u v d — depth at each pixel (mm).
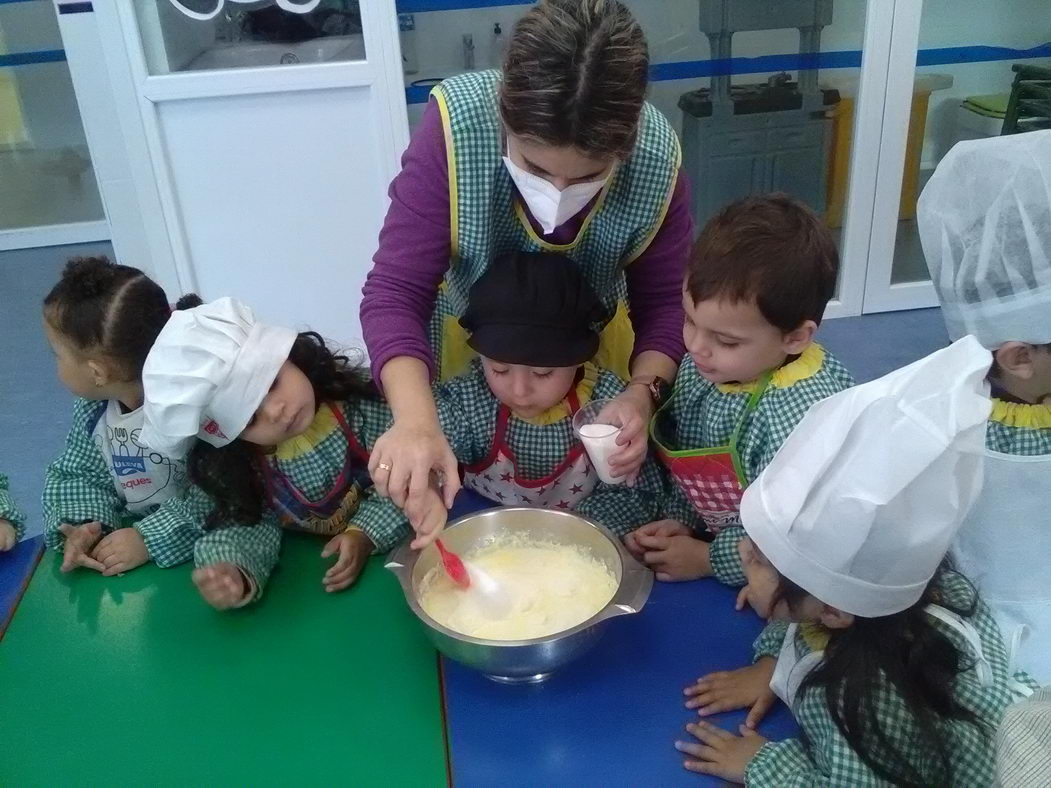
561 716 917
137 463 1285
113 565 1185
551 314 1112
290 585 1141
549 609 1008
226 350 1043
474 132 1067
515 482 1281
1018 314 1028
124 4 2428
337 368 1244
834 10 2834
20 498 2307
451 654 892
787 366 1085
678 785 839
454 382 1282
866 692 798
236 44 2566
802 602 837
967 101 3115
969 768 796
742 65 2906
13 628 1091
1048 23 3000
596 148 864
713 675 951
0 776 882
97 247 4199
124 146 2693
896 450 733
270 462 1202
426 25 2752
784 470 814
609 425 1108
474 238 1144
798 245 1005
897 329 3125
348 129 2709
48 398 2832
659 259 1235
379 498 1212
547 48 828
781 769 827
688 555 1122
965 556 1109
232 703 956
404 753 885
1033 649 1048
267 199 2762
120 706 960
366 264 2902
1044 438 1039
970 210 1042
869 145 2988
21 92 4117
